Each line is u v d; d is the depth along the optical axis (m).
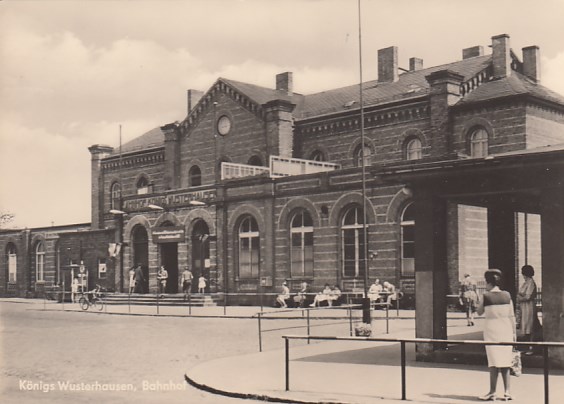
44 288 62.38
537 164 13.88
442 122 37.41
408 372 14.16
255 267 40.53
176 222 44.75
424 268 15.73
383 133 41.28
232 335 23.97
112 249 48.69
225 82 48.00
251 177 40.47
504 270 19.48
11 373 16.39
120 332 25.91
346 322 27.17
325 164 43.00
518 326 19.70
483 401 11.06
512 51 40.19
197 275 43.66
